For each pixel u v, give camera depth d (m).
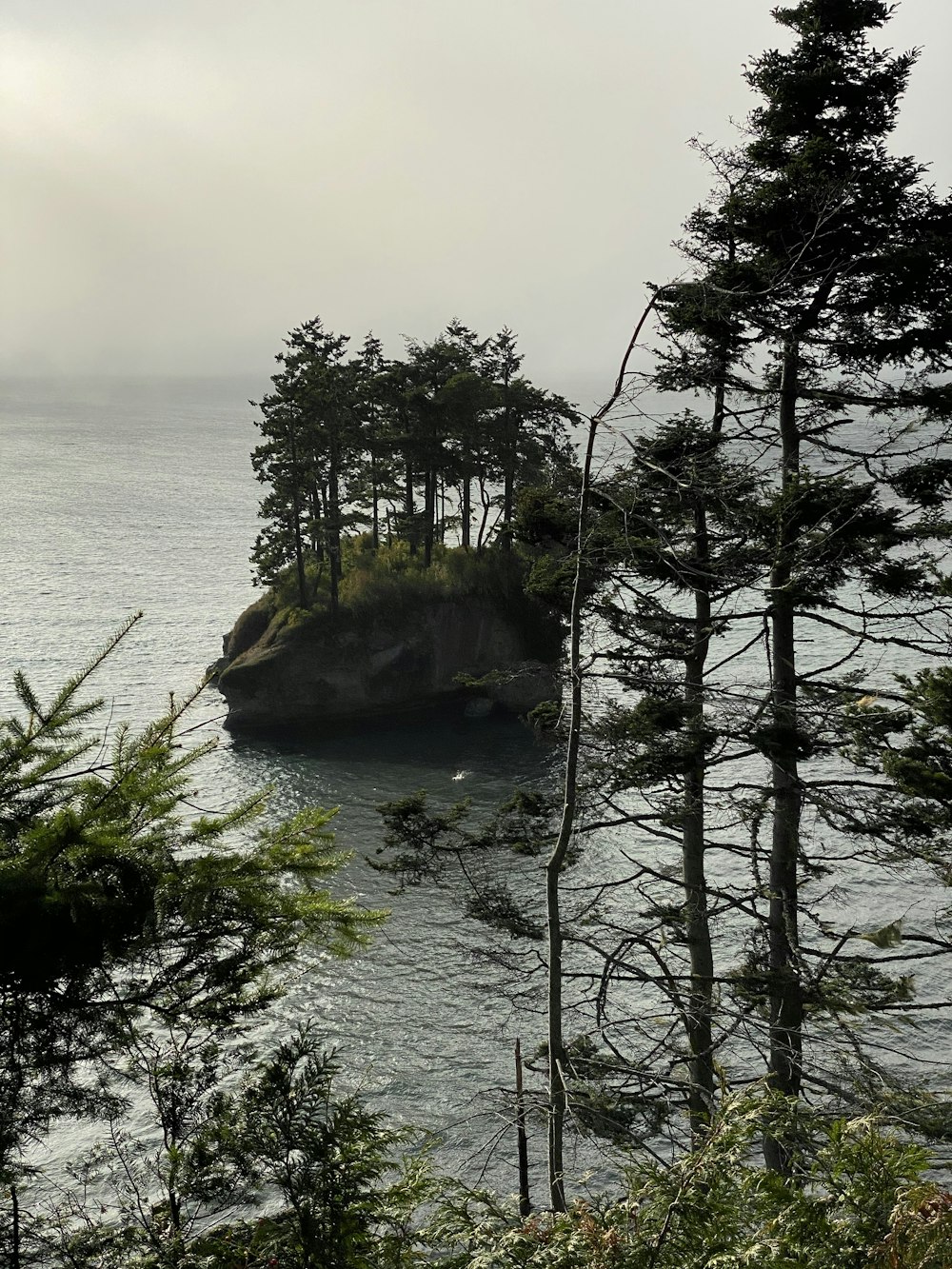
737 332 18.53
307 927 8.05
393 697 78.69
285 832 8.24
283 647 76.50
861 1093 15.98
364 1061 35.88
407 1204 9.09
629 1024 29.19
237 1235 8.76
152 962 7.66
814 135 19.86
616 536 17.89
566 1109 11.48
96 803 7.40
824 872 20.42
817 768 48.28
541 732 19.58
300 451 78.38
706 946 20.11
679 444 18.34
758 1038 26.36
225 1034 8.51
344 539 90.00
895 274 18.11
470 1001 38.94
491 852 47.19
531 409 74.38
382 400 77.88
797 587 18.11
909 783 18.61
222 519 172.88
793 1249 6.79
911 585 18.39
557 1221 8.29
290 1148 8.78
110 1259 8.33
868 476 19.12
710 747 18.86
